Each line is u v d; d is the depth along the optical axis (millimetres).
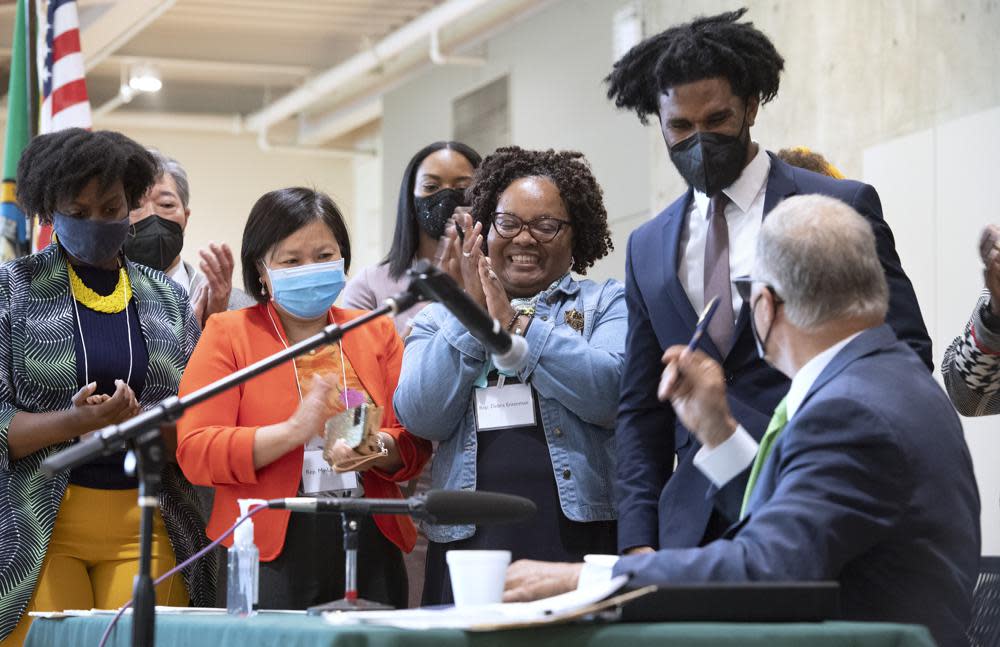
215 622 2473
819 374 2584
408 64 13117
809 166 4574
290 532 3570
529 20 11102
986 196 6559
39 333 3859
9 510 3703
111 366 3918
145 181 4023
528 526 3488
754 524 2383
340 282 3803
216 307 4574
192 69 13734
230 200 15023
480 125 11812
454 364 3574
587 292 3844
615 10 9797
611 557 2514
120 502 3861
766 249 2662
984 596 3096
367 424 3439
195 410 3660
